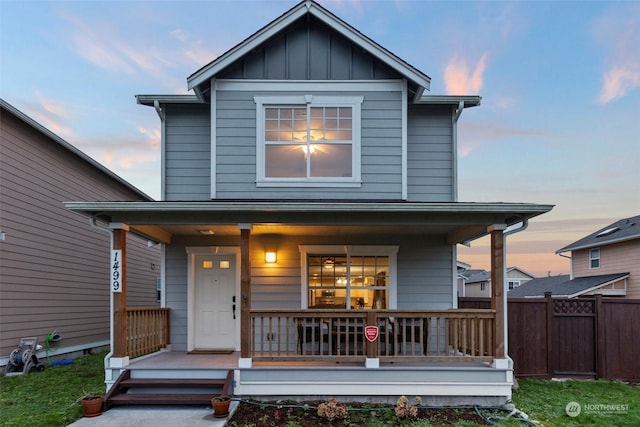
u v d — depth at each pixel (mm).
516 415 5664
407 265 8086
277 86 7805
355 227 7020
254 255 8078
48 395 6527
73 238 10656
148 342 7203
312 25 7938
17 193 8664
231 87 7805
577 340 7980
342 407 5414
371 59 7875
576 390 7000
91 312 11391
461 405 6031
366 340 6141
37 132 9297
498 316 6156
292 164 7738
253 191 7602
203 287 8164
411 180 8203
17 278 8609
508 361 6082
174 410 5594
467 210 6035
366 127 7762
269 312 6203
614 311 7996
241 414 5512
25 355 8258
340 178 7641
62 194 10250
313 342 6164
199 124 8312
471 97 8109
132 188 13711
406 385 6027
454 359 6094
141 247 14109
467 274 35344
